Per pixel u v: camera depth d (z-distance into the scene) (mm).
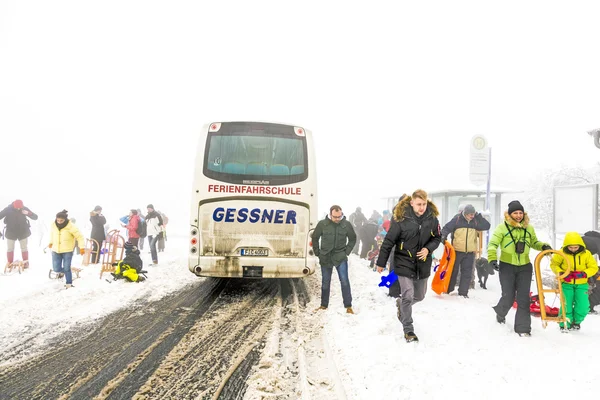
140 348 4867
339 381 3947
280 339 5199
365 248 14070
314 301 7227
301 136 7445
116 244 9781
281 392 3809
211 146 7258
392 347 4695
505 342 4836
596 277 6215
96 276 9289
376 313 6137
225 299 7352
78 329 5543
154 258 11398
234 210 7102
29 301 6926
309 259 7180
